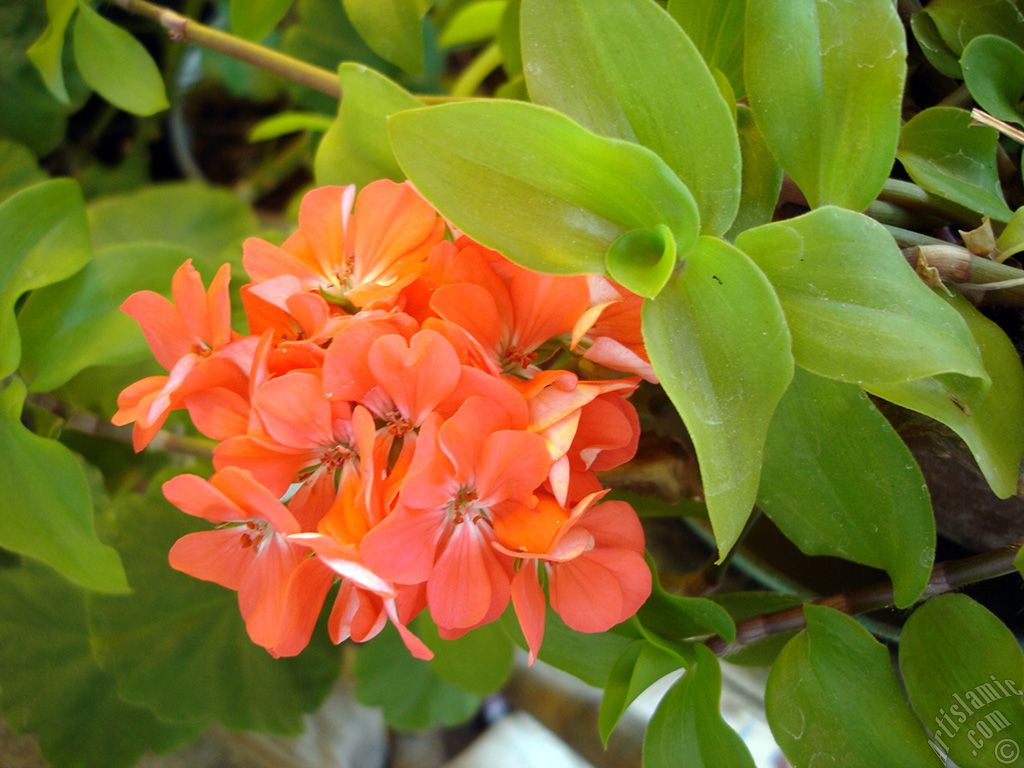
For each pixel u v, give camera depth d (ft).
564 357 0.85
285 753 1.51
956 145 0.88
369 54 1.57
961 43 0.91
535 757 1.57
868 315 0.75
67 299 1.01
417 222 0.82
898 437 0.82
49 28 1.03
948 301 0.82
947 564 0.87
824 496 0.86
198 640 1.19
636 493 1.02
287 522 0.74
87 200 1.81
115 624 1.15
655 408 1.04
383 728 1.68
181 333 0.85
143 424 0.78
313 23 1.56
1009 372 0.79
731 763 0.83
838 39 0.78
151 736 1.28
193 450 1.13
